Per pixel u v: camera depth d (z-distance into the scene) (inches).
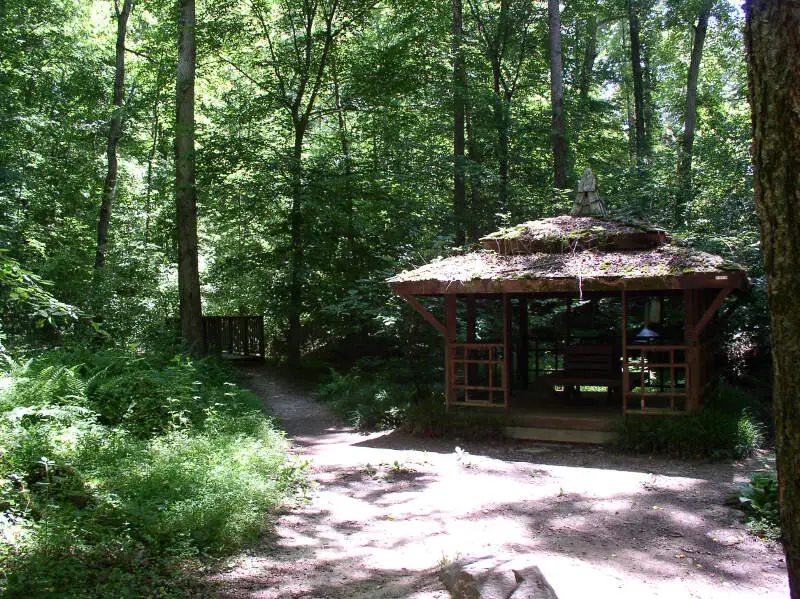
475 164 693.9
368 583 172.2
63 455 232.4
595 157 892.6
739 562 186.9
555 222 405.4
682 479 279.1
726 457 310.7
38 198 714.8
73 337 548.1
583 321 562.9
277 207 693.3
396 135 725.9
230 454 259.8
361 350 679.7
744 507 233.6
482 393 461.7
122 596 152.5
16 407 263.4
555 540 205.9
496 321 493.0
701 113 961.5
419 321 446.6
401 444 358.9
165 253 778.8
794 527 92.6
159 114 896.9
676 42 1069.1
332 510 239.0
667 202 587.5
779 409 94.2
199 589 165.5
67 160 783.7
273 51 743.7
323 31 711.1
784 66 92.1
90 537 182.5
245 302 871.1
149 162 892.6
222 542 193.0
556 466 307.1
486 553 193.0
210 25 664.4
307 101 788.6
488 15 853.2
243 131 755.4
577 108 786.2
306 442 369.4
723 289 319.9
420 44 716.0
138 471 227.3
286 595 163.8
